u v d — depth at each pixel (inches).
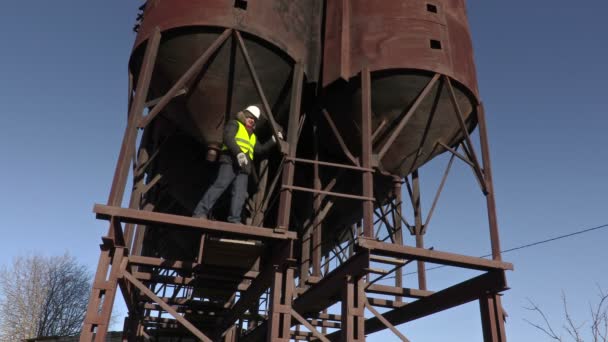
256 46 398.6
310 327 324.8
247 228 326.3
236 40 388.8
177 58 395.2
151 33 389.1
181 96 406.6
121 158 323.9
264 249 365.4
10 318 1852.9
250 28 392.8
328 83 443.5
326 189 506.0
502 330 369.7
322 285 394.3
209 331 677.3
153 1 421.7
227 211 605.3
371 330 543.5
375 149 479.2
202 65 388.5
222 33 387.2
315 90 463.8
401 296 476.7
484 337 379.2
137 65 426.6
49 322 1897.1
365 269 323.0
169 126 501.7
